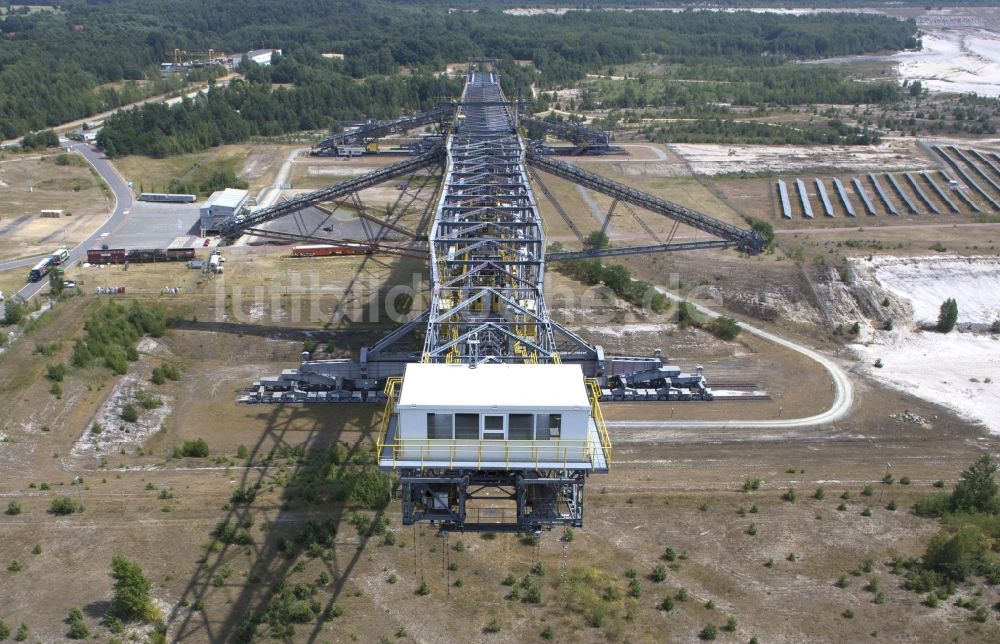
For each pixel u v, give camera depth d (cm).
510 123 11594
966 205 13662
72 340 7675
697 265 10619
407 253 9919
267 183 14538
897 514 5628
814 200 13888
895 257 10750
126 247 11019
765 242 10775
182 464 6094
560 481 3559
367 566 4925
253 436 6638
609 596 4734
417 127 18400
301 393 7225
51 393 6781
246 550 5012
